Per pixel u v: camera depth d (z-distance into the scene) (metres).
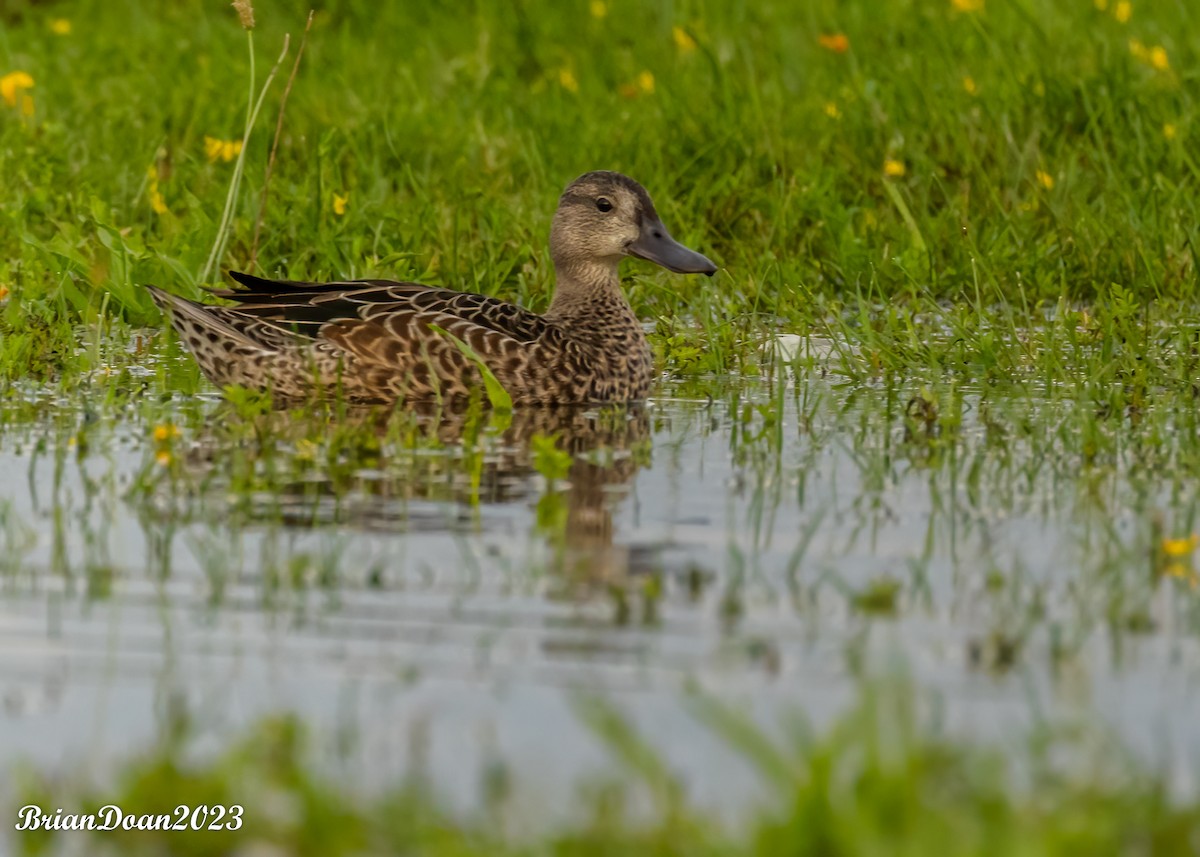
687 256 13.83
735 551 8.47
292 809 6.00
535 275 15.45
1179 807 5.92
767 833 5.46
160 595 7.85
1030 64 20.23
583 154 18.34
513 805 6.05
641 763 5.97
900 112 18.95
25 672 7.04
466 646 7.30
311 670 7.07
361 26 24.91
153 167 16.86
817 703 6.74
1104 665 7.12
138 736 6.55
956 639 7.40
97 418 11.46
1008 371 12.99
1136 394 11.93
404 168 17.58
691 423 11.83
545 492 9.77
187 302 12.64
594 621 7.59
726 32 23.12
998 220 16.53
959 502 9.58
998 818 5.61
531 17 24.44
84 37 24.36
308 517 9.13
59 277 14.41
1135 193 16.66
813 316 14.75
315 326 12.52
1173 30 22.19
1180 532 8.95
